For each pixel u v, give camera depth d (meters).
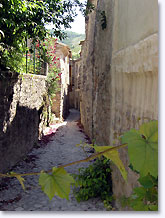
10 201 3.88
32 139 7.84
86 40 10.99
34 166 5.96
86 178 4.23
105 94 5.11
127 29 2.91
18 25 4.36
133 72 2.52
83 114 12.62
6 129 5.14
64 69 18.28
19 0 3.83
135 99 2.52
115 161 0.81
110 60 4.47
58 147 8.24
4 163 5.06
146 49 2.05
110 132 4.27
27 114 7.06
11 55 4.86
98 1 6.94
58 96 15.34
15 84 5.65
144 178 1.00
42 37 5.09
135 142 0.79
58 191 0.66
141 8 2.25
